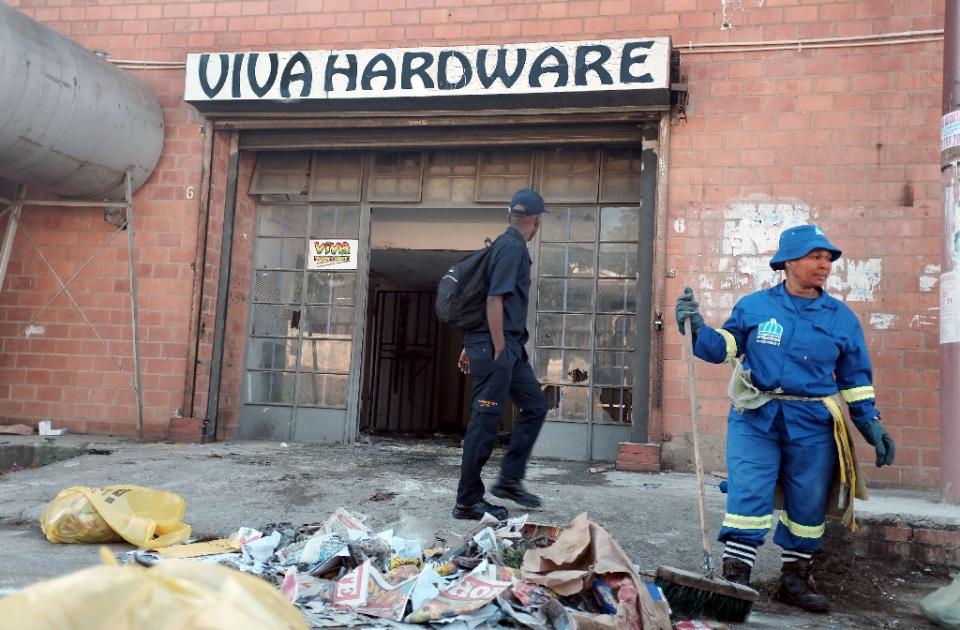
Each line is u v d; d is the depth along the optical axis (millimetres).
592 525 3350
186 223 8188
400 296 15305
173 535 4477
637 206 7852
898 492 6305
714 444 6879
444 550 3871
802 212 6930
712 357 3848
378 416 15039
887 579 4406
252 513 5047
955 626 3520
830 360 3771
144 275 8195
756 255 6980
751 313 3875
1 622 1423
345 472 6176
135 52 8445
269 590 1818
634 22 7430
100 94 7414
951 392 5215
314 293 8531
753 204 7027
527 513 4969
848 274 6781
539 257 8000
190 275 8117
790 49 7094
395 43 7922
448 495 5383
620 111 7312
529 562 3352
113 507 4535
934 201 6695
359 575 3242
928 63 6828
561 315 7906
